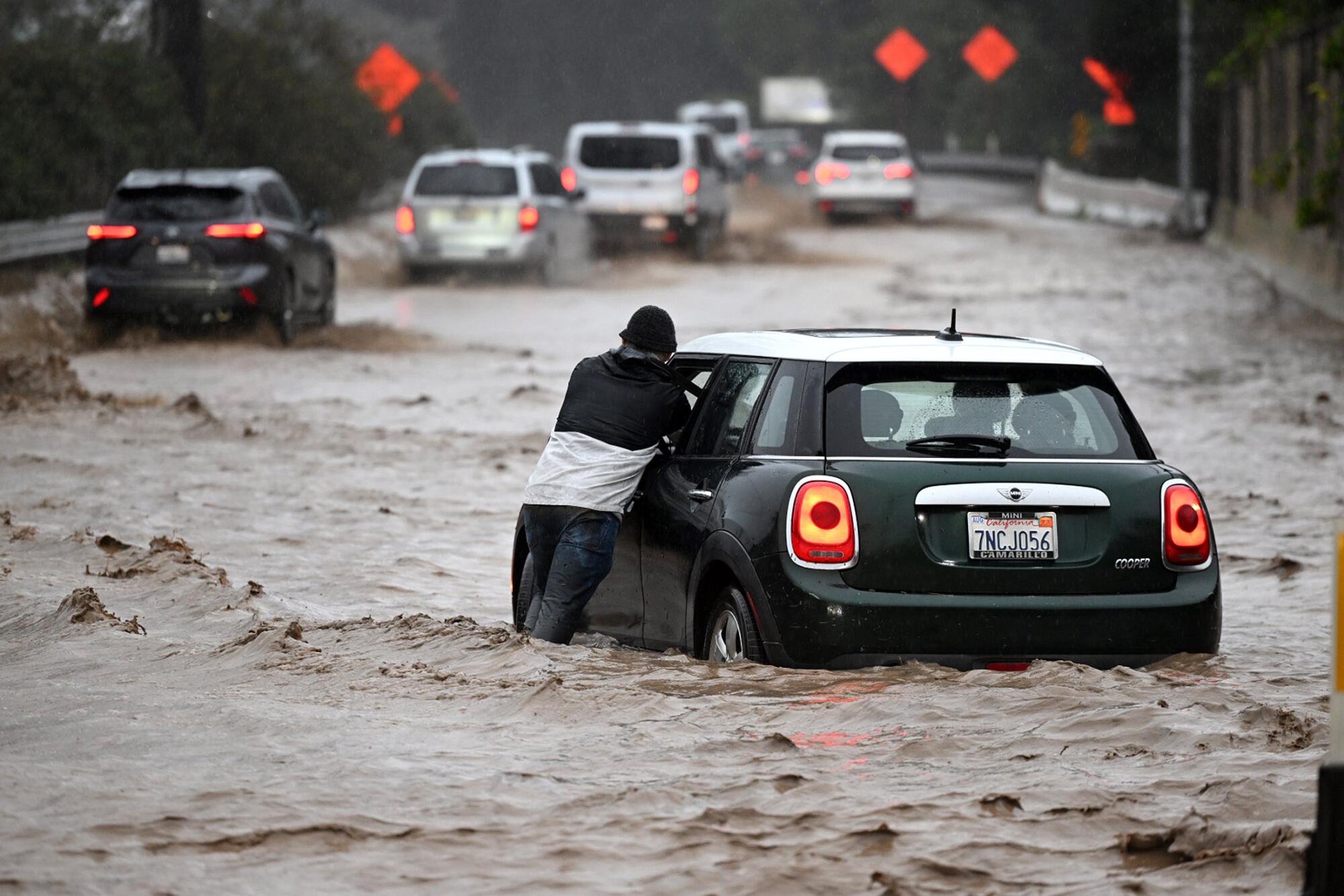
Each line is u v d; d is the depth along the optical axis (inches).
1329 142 4269.2
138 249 3393.2
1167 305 4414.4
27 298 3774.6
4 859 731.4
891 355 1121.4
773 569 1074.7
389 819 788.6
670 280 5147.6
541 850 749.9
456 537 1713.8
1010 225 7751.0
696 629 1163.9
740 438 1170.6
